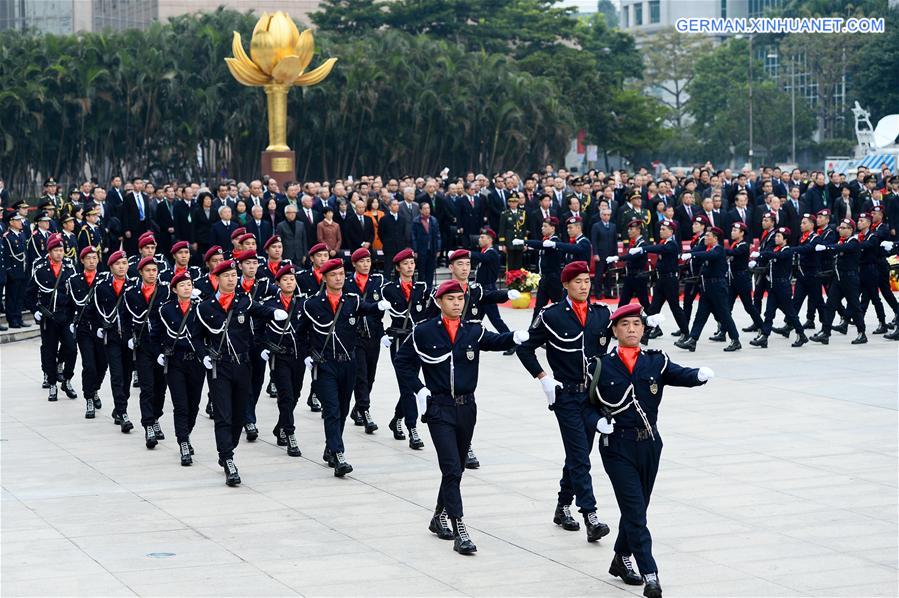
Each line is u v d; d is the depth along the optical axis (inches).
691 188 1440.7
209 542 505.4
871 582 442.0
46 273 853.2
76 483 619.8
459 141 2770.7
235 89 2625.5
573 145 3651.6
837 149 4864.7
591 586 444.1
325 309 628.7
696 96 5438.0
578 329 517.0
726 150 5226.4
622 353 446.3
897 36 4360.2
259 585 446.3
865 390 852.6
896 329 1117.1
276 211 1334.9
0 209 1256.8
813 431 719.1
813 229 1082.7
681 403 812.0
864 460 642.8
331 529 525.0
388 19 3572.8
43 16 4675.2
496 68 2910.9
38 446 715.4
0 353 1087.6
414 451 685.3
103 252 1306.6
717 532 509.4
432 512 553.0
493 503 566.6
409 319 708.0
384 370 970.7
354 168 2770.7
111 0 4803.2
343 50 2701.8
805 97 5251.0
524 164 2913.4
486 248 1019.3
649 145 3816.4
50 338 863.1
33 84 2487.7
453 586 444.5
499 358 1029.8
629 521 433.1
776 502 557.3
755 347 1067.9
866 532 507.5
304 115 2628.0
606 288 1325.0
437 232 1382.9
